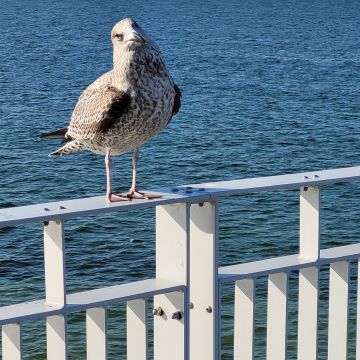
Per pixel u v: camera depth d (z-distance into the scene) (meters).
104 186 39.53
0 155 44.88
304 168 45.06
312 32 137.88
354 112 60.88
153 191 4.39
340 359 4.94
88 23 152.88
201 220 4.44
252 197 33.50
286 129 53.94
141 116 4.50
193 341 4.56
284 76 80.81
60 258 3.96
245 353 4.63
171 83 4.63
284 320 4.69
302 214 4.74
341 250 4.89
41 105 64.25
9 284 24.48
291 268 4.64
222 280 4.45
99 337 4.18
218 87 73.06
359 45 114.69
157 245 4.46
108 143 4.59
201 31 135.50
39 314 3.91
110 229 29.58
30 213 3.91
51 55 98.38
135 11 190.00
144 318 4.29
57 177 40.59
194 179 42.00
